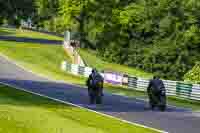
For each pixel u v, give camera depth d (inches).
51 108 1601.9
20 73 3511.3
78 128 1160.8
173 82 2906.0
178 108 2081.7
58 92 2321.6
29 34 7775.6
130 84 3353.8
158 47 6909.5
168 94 2945.4
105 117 1517.0
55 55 5226.4
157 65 6875.0
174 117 1704.0
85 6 7549.2
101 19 7598.4
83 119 1397.6
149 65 6963.6
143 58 7170.3
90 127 1213.7
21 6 6338.6
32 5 6574.8
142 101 2252.7
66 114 1476.4
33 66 4094.5
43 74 3595.0
